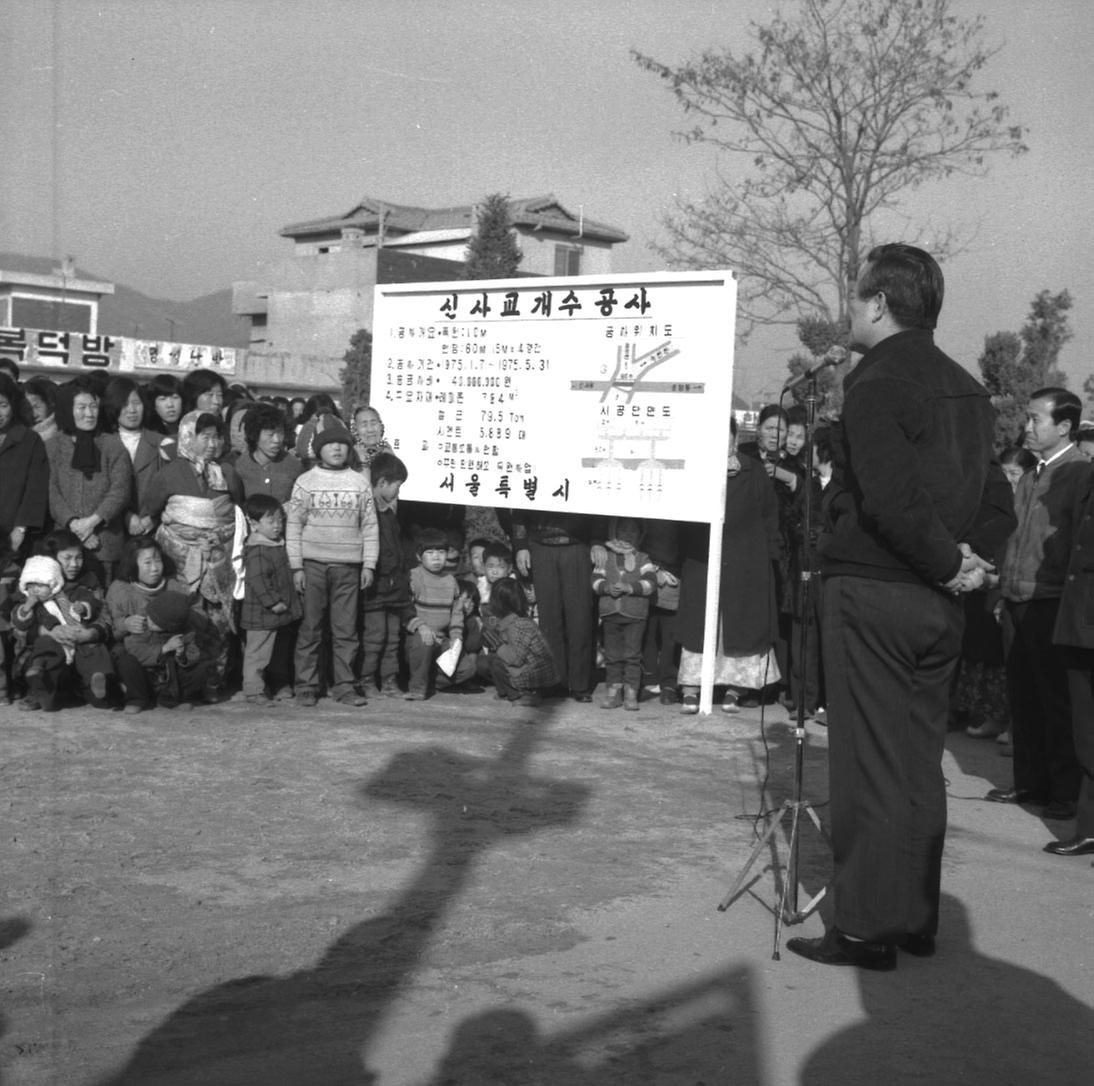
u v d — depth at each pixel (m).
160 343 43.03
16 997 4.02
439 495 9.77
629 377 9.04
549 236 53.19
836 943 4.46
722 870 5.49
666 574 9.01
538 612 9.27
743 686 9.05
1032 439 6.83
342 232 59.47
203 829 5.82
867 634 4.32
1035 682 6.74
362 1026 3.86
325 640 9.13
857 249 19.73
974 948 4.69
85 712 8.15
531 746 7.69
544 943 4.59
